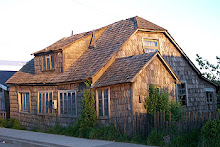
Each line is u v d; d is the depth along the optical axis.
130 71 15.54
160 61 16.61
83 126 16.53
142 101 15.23
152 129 13.44
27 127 22.77
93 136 15.48
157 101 15.44
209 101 22.58
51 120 20.53
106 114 16.34
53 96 20.47
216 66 25.52
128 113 14.87
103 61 18.09
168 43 21.28
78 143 13.97
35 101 22.08
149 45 20.44
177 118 15.16
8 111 27.08
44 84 21.02
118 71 16.55
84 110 16.73
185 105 20.50
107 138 14.95
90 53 20.83
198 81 21.98
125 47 19.08
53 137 16.61
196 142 11.48
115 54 18.42
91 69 18.08
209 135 11.00
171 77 17.22
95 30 22.33
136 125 14.18
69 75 19.53
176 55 21.38
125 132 14.79
